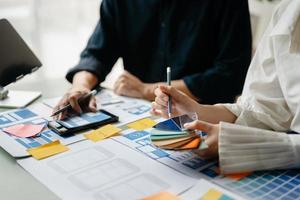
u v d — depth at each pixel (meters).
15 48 1.19
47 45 2.55
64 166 0.75
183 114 0.90
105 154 0.81
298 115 0.87
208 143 0.77
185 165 0.77
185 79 1.38
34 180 0.70
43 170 0.74
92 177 0.71
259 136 0.77
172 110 0.96
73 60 2.62
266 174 0.74
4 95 1.16
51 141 0.87
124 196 0.65
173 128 0.84
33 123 0.98
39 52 2.52
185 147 0.77
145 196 0.65
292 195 0.66
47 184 0.69
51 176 0.72
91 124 0.95
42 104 1.14
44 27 2.51
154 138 0.82
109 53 1.50
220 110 0.97
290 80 0.90
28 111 1.07
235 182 0.71
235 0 1.38
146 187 0.68
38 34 2.49
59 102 1.07
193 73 1.48
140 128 0.95
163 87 0.96
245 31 1.39
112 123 0.98
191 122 0.81
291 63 0.91
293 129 0.89
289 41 0.91
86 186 0.68
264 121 0.93
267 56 0.98
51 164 0.76
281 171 0.75
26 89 1.48
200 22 1.42
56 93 1.28
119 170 0.74
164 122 0.85
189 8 1.44
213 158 0.79
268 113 0.93
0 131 0.92
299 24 0.90
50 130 0.93
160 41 1.51
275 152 0.75
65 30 2.60
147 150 0.83
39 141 0.87
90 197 0.65
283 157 0.75
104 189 0.67
